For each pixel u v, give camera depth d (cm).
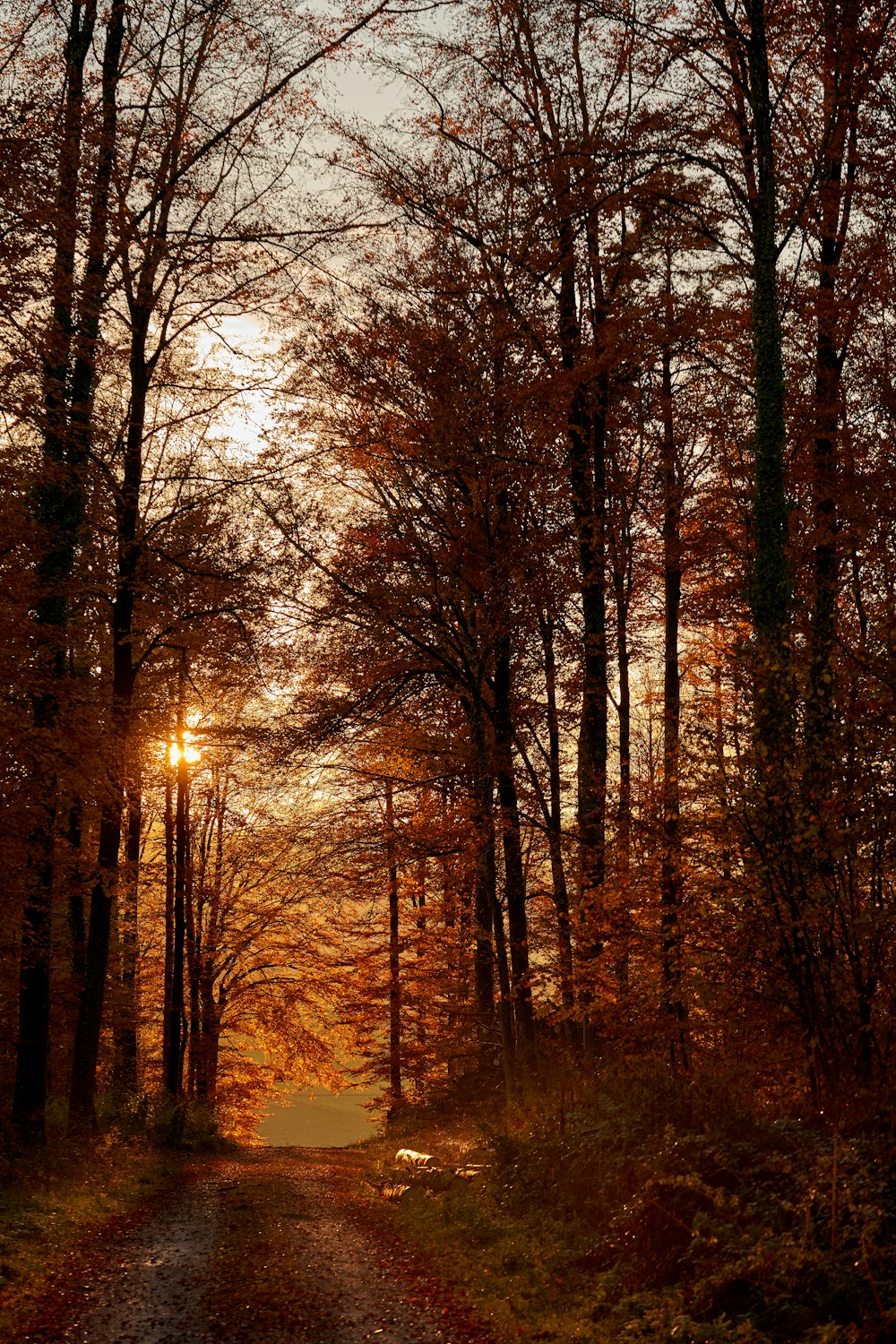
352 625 2030
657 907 1223
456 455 1766
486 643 1806
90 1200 1293
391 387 1772
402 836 2172
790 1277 639
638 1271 776
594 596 1680
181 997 2600
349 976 3164
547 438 1705
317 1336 756
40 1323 789
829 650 1016
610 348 1541
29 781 1386
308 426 1850
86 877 1786
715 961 1072
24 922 1509
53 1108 1880
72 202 1273
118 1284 917
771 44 1586
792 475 1639
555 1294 805
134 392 1759
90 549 1655
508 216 1656
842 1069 923
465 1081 2398
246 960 3316
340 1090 3472
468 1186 1272
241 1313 817
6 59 1316
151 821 3109
